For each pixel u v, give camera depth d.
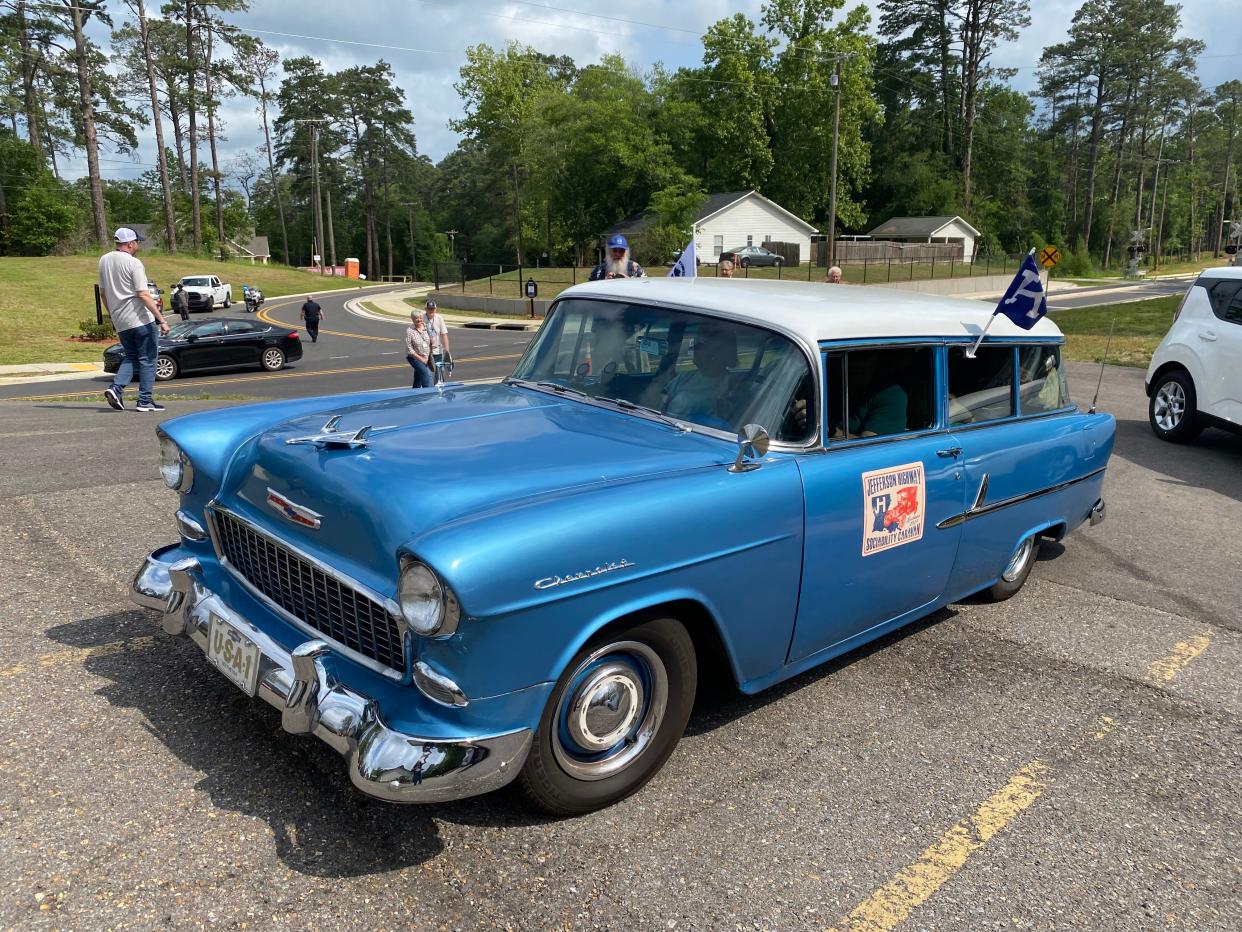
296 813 2.85
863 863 2.80
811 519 3.32
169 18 68.19
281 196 114.19
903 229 70.12
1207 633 4.84
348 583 2.68
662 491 2.88
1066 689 4.11
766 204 56.72
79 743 3.16
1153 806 3.22
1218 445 9.88
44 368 20.91
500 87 75.31
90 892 2.44
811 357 3.39
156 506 6.00
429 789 2.47
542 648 2.58
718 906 2.56
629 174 59.50
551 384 4.02
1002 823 3.06
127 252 10.12
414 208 111.38
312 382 18.09
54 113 60.91
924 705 3.89
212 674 3.70
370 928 2.38
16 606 4.28
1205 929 2.60
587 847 2.79
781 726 3.64
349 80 101.12
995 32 75.50
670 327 3.75
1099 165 98.69
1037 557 6.03
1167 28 88.69
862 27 61.56
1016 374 4.58
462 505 2.69
